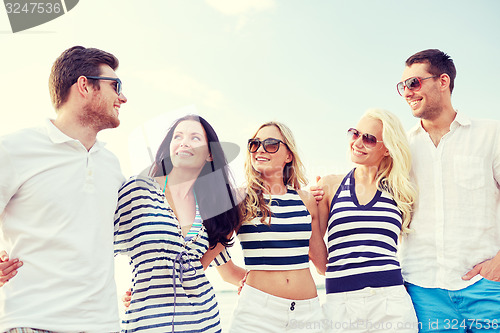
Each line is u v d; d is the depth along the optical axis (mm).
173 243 2312
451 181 2832
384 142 2832
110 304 2080
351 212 2748
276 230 2572
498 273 2668
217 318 2408
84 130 2166
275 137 2762
